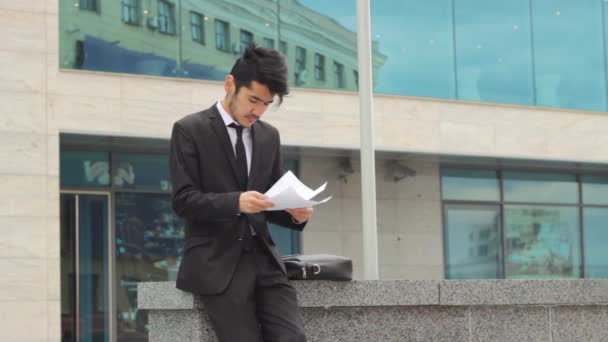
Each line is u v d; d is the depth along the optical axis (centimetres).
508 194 2758
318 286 782
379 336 823
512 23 2647
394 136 2489
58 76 2155
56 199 2130
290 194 628
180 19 2278
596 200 2859
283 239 2494
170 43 2261
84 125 2167
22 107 2120
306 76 2402
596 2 2750
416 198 2655
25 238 2095
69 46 2175
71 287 2236
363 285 805
